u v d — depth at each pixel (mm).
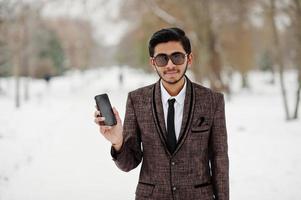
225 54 30219
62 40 78312
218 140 2498
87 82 61125
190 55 2523
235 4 23922
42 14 24078
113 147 2463
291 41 20266
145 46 29984
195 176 2451
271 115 17594
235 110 20203
